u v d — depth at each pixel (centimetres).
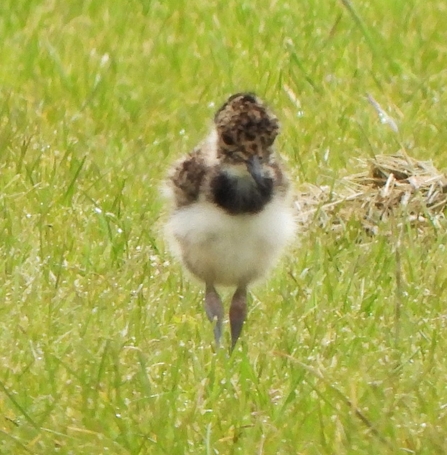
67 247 1338
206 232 1128
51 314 1190
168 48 2028
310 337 1169
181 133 1695
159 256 1338
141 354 1076
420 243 1375
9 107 1759
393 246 1351
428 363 1106
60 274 1272
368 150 1630
